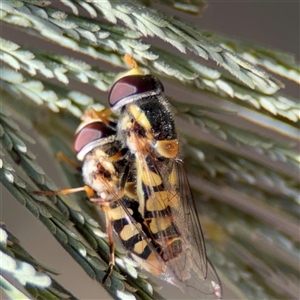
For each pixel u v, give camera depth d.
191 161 0.09
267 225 0.09
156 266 0.09
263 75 0.09
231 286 0.09
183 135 0.09
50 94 0.09
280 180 0.09
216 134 0.09
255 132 0.09
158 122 0.09
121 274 0.09
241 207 0.09
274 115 0.09
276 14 0.11
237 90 0.09
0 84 0.09
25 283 0.08
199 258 0.09
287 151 0.09
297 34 0.11
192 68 0.09
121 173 0.10
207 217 0.09
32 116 0.09
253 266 0.09
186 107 0.09
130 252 0.09
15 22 0.09
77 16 0.09
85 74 0.09
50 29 0.09
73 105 0.09
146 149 0.09
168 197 0.09
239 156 0.09
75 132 0.09
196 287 0.09
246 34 0.11
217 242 0.09
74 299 0.08
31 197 0.09
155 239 0.09
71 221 0.09
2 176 0.09
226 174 0.09
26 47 0.09
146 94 0.09
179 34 0.09
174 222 0.09
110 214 0.09
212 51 0.09
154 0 0.09
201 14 0.09
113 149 0.10
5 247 0.08
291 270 0.09
